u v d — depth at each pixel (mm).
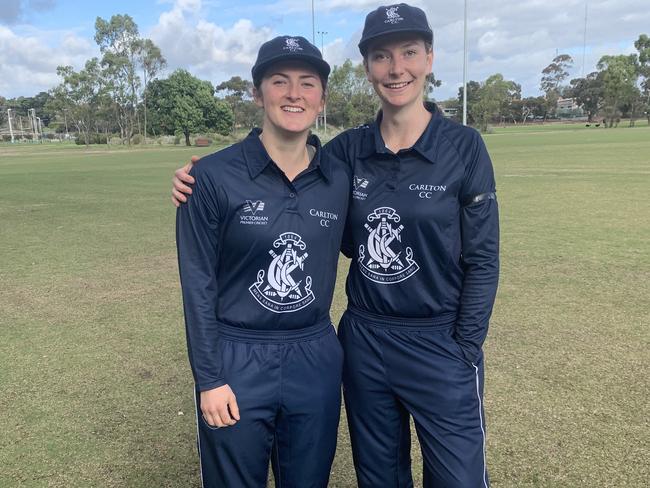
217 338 2094
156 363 4309
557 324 4855
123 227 10258
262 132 2188
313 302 2174
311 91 2072
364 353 2338
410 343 2248
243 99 93125
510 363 4109
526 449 3047
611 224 9133
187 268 2062
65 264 7531
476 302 2203
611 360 4117
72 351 4566
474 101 78188
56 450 3164
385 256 2225
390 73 2135
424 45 2160
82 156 41094
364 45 2197
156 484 2857
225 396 2055
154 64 69000
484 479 2236
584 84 92062
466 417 2221
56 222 11000
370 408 2373
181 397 3762
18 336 4926
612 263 6781
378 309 2287
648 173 16422
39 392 3859
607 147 28984
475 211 2164
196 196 2045
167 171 23750
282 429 2219
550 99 110625
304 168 2162
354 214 2285
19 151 57438
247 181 2059
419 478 2910
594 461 2928
